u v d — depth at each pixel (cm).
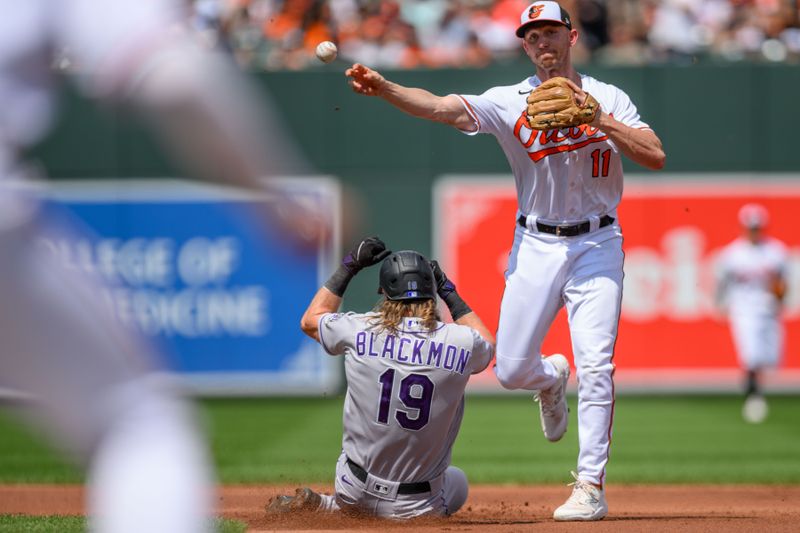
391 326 1659
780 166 4775
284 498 1781
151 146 4712
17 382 675
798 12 5188
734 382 4766
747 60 4778
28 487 2752
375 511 1728
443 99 1842
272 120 603
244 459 3225
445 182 4791
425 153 4781
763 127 4775
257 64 5012
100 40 585
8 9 625
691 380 4772
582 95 1705
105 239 4731
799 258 4772
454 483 1822
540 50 1842
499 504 2358
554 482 2844
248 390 4709
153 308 4722
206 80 576
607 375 1822
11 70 631
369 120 4781
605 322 1831
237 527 1647
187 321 4712
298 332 4697
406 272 1677
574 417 4472
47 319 653
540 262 1869
